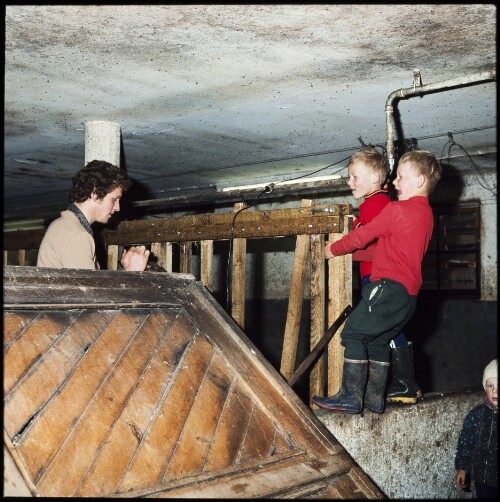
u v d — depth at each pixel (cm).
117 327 272
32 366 228
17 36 391
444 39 389
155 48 409
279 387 297
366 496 253
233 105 547
